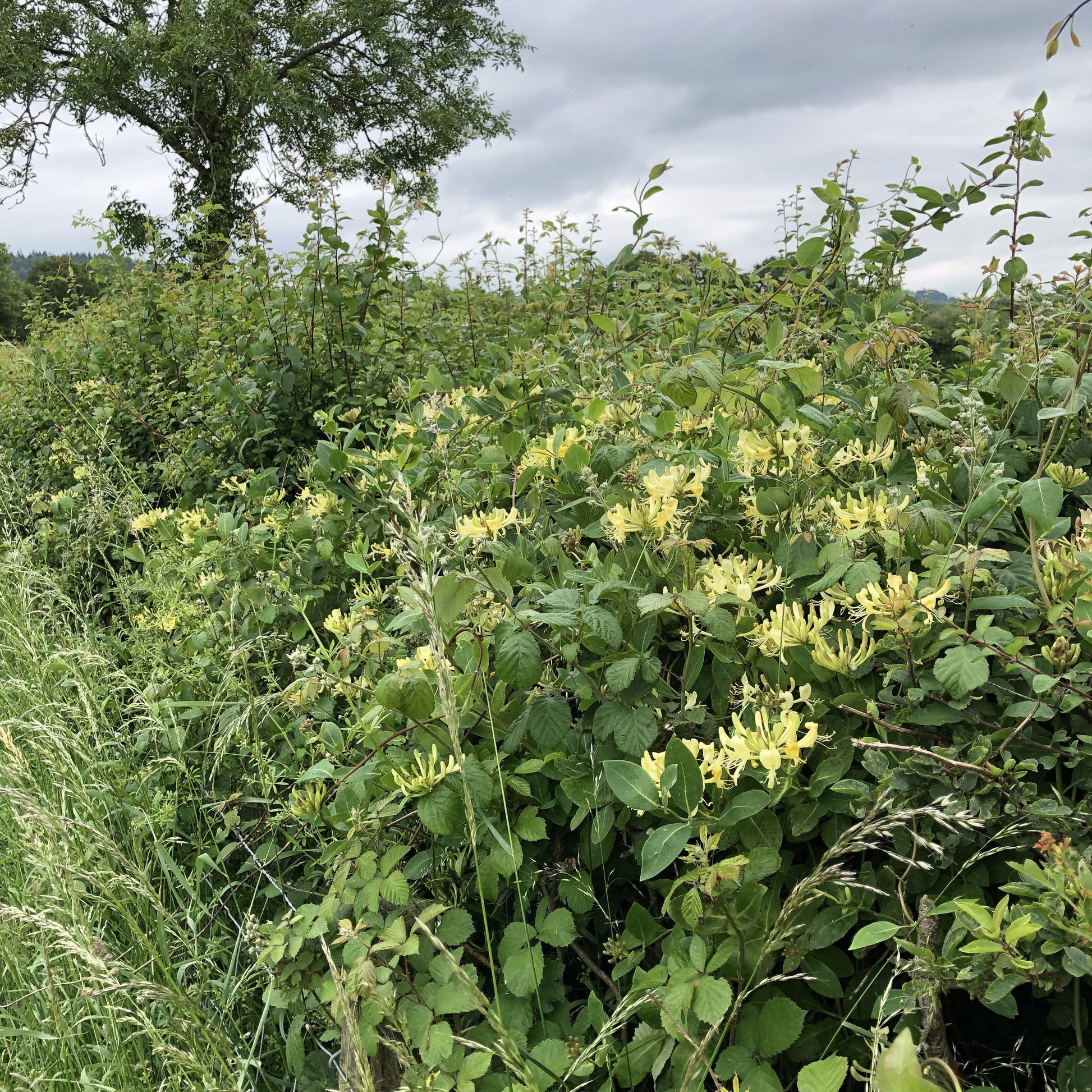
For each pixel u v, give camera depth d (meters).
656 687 1.86
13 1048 2.20
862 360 3.07
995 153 3.15
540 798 1.97
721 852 1.64
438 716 1.84
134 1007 2.07
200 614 3.30
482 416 3.37
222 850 2.79
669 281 4.77
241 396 5.01
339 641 2.73
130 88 18.50
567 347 4.62
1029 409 2.33
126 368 6.39
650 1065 1.53
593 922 2.01
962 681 1.51
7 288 45.69
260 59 18.61
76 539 5.14
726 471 2.23
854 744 1.60
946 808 1.40
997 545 2.02
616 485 2.45
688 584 1.89
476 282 6.46
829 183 3.65
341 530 3.15
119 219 7.92
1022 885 1.28
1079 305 2.91
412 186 5.33
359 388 5.13
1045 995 1.46
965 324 3.63
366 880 1.86
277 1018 2.30
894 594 1.55
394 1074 1.75
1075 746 1.55
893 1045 0.75
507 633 1.89
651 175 3.51
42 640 3.88
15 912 1.85
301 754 2.62
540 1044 1.62
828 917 1.51
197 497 5.09
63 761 2.66
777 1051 1.39
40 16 18.73
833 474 2.12
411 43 21.06
